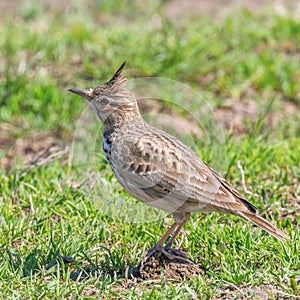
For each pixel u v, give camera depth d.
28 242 10.79
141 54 17.67
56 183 12.65
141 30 19.17
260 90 17.16
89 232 10.98
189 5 21.84
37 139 15.43
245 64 17.52
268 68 17.44
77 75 17.25
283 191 12.30
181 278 9.55
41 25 20.09
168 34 18.66
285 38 18.94
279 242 10.16
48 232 10.94
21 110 16.22
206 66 17.56
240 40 18.61
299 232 10.56
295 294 8.96
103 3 21.47
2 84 16.66
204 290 9.11
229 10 21.06
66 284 9.34
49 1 22.22
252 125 15.57
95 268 9.85
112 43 18.22
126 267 9.80
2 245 10.53
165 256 9.71
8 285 9.28
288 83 17.12
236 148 13.93
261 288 9.24
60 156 14.11
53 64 17.75
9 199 12.14
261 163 13.27
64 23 20.36
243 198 9.85
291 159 13.51
